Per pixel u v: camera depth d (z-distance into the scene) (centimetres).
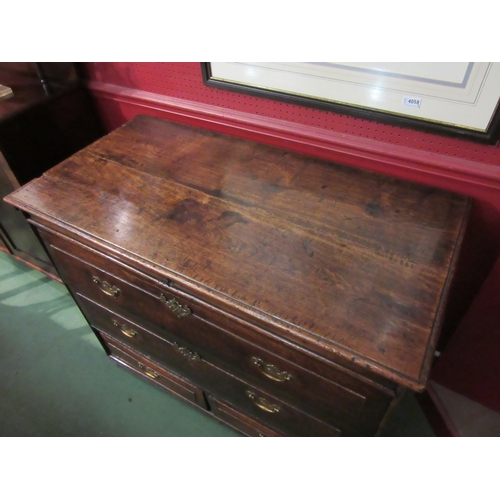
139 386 162
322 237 95
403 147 111
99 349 175
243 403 122
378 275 85
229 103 133
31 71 149
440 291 82
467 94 92
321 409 97
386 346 73
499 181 102
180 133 136
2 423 151
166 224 100
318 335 75
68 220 102
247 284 85
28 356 173
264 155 124
